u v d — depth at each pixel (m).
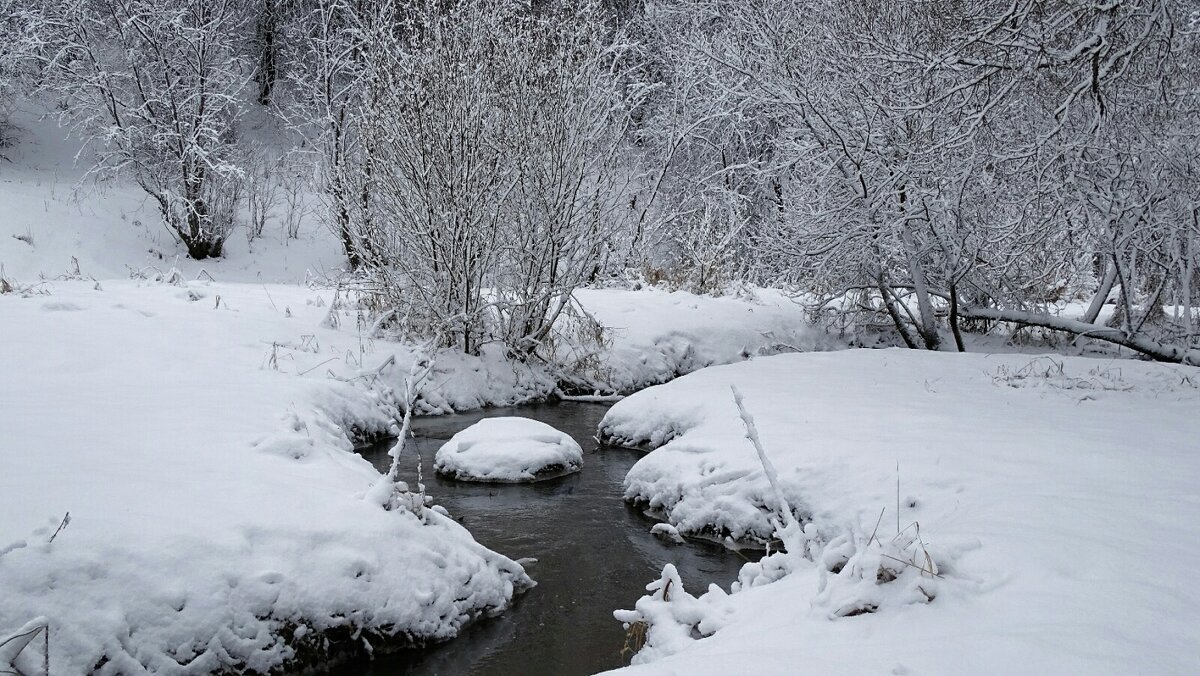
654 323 14.40
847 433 6.85
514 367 12.19
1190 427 6.75
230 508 4.75
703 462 7.05
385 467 8.33
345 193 12.23
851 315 15.69
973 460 5.84
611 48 13.01
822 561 4.04
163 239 20.94
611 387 12.77
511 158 11.54
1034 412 7.45
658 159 21.55
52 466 4.91
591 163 12.36
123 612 3.93
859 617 3.49
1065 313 16.53
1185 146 9.95
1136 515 4.41
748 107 19.17
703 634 4.11
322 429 7.28
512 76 11.55
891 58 10.68
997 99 9.03
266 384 8.20
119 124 20.75
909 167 12.09
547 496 7.74
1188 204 10.12
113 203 21.31
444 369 11.41
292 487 5.22
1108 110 9.77
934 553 3.72
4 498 4.36
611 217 13.25
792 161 14.38
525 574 5.71
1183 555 3.77
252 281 20.31
